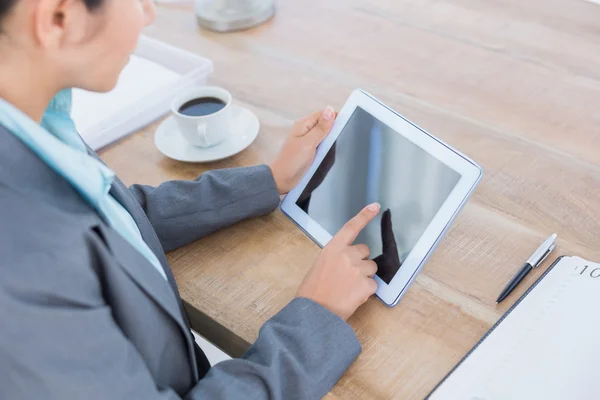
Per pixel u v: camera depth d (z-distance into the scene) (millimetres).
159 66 1263
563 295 734
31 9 477
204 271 853
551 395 633
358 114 898
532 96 1074
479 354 697
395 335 745
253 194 904
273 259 860
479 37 1238
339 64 1206
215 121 987
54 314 487
